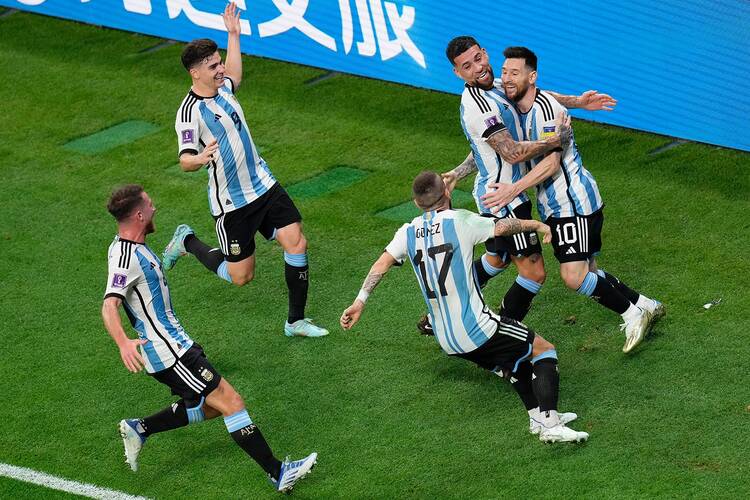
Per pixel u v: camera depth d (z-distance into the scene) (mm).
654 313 27344
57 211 37688
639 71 36656
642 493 22766
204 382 23938
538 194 27172
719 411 25016
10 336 30938
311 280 32719
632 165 36844
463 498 23391
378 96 43625
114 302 23172
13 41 51094
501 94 27047
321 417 26625
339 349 29234
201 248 30953
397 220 35312
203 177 39406
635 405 25641
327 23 43875
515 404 26266
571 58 37969
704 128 35812
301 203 36906
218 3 46625
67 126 43625
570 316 29547
